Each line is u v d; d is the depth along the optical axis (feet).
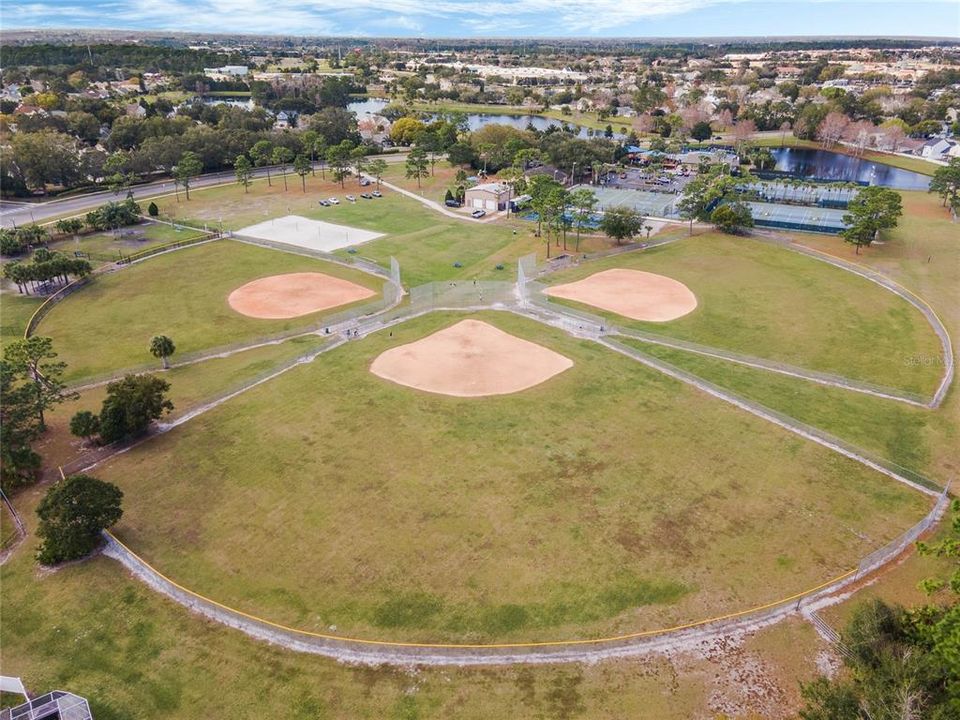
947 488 186.19
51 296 338.13
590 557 159.22
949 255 393.70
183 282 365.61
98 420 206.80
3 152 534.37
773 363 264.93
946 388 245.45
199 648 135.33
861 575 152.56
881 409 231.30
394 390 239.50
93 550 163.53
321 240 444.96
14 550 164.55
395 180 640.99
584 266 391.65
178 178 563.48
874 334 293.23
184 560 159.63
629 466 194.70
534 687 125.90
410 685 126.93
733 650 133.28
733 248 416.67
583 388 240.94
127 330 305.94
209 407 229.86
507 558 159.12
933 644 116.26
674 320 311.68
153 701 123.85
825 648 133.28
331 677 128.88
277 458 199.52
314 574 155.02
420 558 159.43
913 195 544.62
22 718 117.08
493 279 369.91
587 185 614.75
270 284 363.76
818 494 183.01
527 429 214.07
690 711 120.78
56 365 220.23
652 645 134.41
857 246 402.11
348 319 313.73
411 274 382.01
